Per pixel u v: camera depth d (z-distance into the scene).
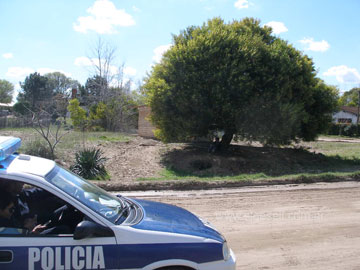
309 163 17.11
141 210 3.88
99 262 3.06
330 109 18.62
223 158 16.00
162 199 9.05
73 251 3.04
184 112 15.86
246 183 11.38
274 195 9.73
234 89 15.00
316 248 5.64
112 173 13.24
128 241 3.14
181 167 15.00
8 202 3.32
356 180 12.62
